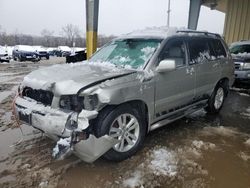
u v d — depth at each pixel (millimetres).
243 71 7941
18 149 3738
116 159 3318
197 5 16594
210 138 4277
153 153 3656
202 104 5148
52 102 3064
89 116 2836
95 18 9305
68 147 2854
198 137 4305
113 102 3020
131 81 3322
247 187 2941
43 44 71125
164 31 4359
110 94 2990
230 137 4344
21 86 3633
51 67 3926
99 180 3000
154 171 3199
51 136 3145
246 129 4750
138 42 4230
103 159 3451
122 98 3141
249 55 8414
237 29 17422
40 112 3107
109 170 3205
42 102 3303
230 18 17688
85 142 2869
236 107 6340
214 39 5355
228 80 5770
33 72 3746
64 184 2916
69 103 3020
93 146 2928
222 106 5992
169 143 4020
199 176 3123
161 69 3633
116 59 4148
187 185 2941
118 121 3244
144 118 3662
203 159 3541
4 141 4016
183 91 4297
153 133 4434
